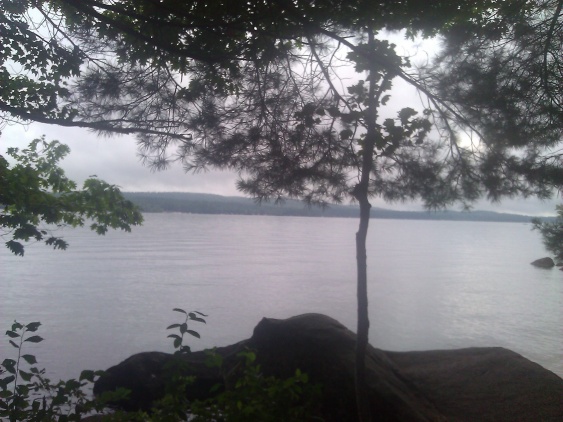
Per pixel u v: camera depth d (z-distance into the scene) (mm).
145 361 8758
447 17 5012
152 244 46125
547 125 5074
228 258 36219
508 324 16422
